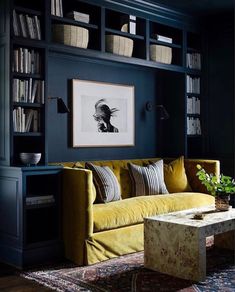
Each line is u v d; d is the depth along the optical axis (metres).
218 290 3.10
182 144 5.73
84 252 3.75
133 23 5.01
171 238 3.46
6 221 3.93
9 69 3.87
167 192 4.96
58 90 4.69
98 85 5.05
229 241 4.20
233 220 3.63
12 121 3.90
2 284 3.29
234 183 4.00
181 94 5.73
